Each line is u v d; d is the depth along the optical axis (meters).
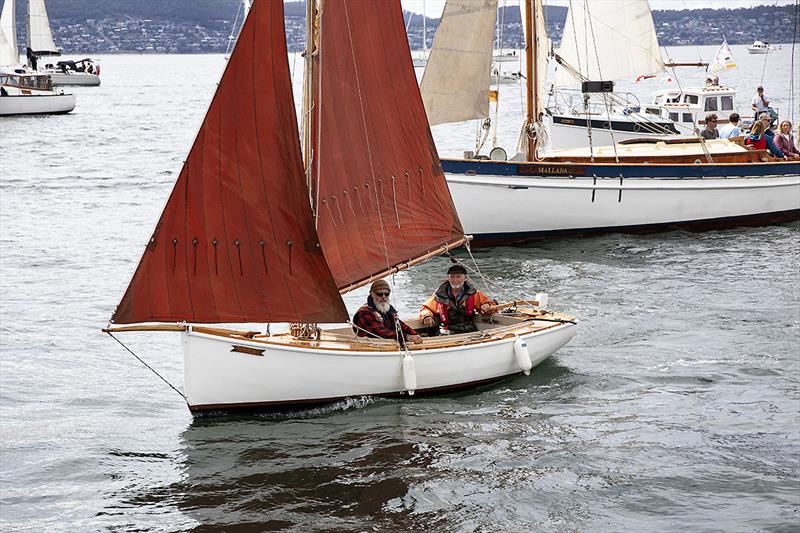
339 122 15.13
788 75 113.44
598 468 12.59
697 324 18.70
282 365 13.92
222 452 13.08
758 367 16.23
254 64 13.20
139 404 15.00
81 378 16.28
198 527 11.16
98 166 46.59
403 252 16.17
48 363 17.08
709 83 40.28
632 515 11.45
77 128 68.25
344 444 13.28
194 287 13.43
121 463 12.84
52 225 30.69
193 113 82.94
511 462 12.77
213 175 13.26
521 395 15.10
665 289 21.44
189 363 13.58
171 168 45.62
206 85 132.62
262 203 13.52
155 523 11.27
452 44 25.28
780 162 28.58
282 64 13.31
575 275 22.94
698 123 38.56
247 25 13.09
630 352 17.08
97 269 24.61
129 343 18.22
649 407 14.59
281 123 13.47
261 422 14.02
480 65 25.53
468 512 11.49
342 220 15.31
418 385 14.86
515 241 26.73
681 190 27.42
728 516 11.38
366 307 15.02
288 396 14.14
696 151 28.44
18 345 18.08
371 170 15.63
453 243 16.84
